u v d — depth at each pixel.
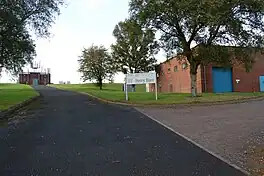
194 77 25.45
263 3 21.61
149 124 13.10
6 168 6.98
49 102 24.45
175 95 27.05
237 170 6.69
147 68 45.44
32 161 7.53
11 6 22.67
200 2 20.34
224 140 9.73
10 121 14.21
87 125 12.87
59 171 6.73
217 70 36.47
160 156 7.92
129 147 8.94
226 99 22.84
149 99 23.80
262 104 20.56
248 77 37.84
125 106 21.00
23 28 25.22
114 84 66.94
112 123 13.39
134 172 6.62
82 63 51.44
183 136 10.48
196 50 24.55
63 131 11.51
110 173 6.57
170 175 6.39
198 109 18.66
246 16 23.11
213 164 7.16
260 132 10.78
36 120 14.43
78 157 7.86
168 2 21.95
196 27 23.55
